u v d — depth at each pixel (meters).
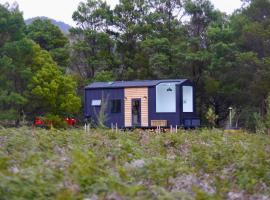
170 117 34.78
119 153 9.03
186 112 35.28
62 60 53.78
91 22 55.00
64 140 11.14
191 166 8.48
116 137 13.05
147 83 36.06
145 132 15.34
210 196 5.49
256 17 47.75
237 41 46.47
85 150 8.93
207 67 48.62
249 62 44.12
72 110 45.31
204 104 49.81
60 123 41.78
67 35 57.47
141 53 52.44
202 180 6.77
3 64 41.06
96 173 6.14
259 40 45.03
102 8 54.97
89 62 53.00
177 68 49.91
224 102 49.00
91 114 37.59
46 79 44.16
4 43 43.69
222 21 53.25
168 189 6.00
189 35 53.38
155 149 10.87
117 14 55.28
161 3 54.72
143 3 54.94
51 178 5.49
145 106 35.69
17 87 44.09
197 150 10.08
